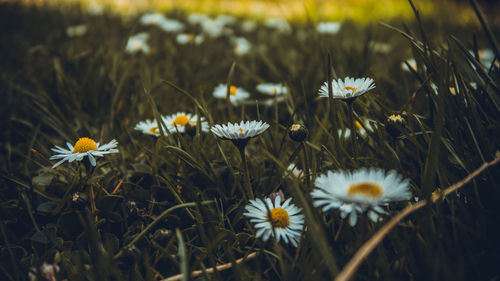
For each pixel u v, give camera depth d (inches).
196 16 32.5
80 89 15.9
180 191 11.1
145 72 18.3
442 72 9.1
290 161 10.8
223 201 10.9
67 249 9.7
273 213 9.1
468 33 30.5
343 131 11.0
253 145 13.7
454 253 8.5
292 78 17.1
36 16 33.4
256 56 24.5
